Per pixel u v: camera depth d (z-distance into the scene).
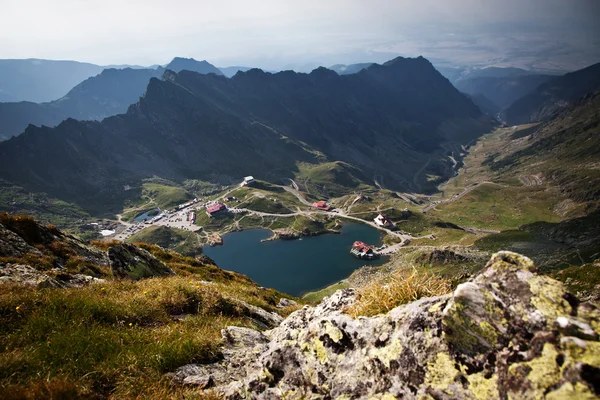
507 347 4.72
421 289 7.92
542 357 4.24
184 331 12.04
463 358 5.11
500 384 4.49
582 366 3.80
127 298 14.20
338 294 12.36
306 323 12.51
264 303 26.14
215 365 10.02
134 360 8.73
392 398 5.58
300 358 7.56
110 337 9.73
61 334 9.11
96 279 18.88
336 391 6.54
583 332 4.21
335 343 7.18
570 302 4.67
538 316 4.62
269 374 7.81
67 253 25.48
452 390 4.95
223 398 7.80
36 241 25.42
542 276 5.12
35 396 6.51
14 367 7.45
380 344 6.40
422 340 5.73
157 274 24.64
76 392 7.01
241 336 12.76
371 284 9.61
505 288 5.20
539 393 3.99
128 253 24.05
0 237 22.34
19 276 15.22
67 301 11.18
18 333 9.05
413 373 5.54
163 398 7.58
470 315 5.18
